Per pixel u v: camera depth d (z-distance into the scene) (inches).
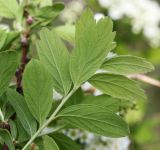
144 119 32.2
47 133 14.0
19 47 15.4
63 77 12.2
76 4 31.3
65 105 14.8
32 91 12.0
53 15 15.2
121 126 12.0
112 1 32.0
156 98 41.1
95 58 11.7
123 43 32.8
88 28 11.5
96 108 11.9
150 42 34.2
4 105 13.1
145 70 12.1
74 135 22.7
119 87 12.3
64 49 12.1
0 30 13.4
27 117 12.6
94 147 23.4
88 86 21.7
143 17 33.2
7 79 12.0
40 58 12.2
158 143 31.6
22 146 13.0
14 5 15.5
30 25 15.4
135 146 30.8
